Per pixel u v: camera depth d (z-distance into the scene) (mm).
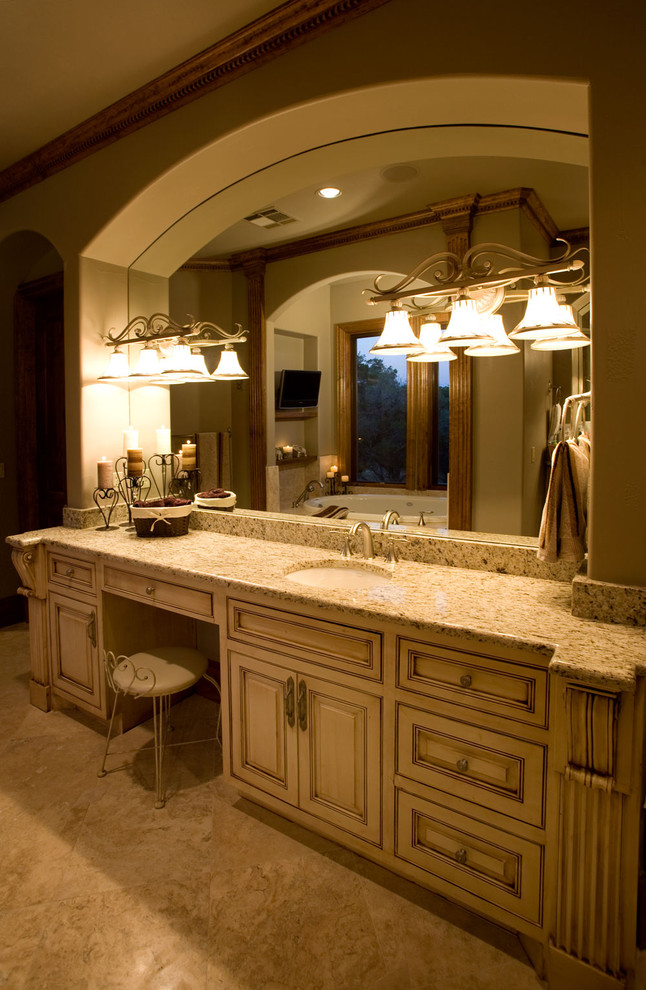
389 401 2205
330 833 1748
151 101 2314
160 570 2113
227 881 1711
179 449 2939
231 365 2711
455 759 1493
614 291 1446
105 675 2467
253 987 1384
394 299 2113
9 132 2645
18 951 1478
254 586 1824
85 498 2844
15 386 3945
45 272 3840
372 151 2123
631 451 1452
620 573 1482
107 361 2881
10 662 3320
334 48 1862
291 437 2506
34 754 2383
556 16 1509
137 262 2916
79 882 1703
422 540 2094
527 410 1879
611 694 1212
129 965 1438
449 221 2111
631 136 1411
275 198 2432
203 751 2418
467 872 1490
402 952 1483
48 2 1832
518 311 1890
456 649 1472
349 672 1662
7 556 3895
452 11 1655
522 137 1869
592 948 1308
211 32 1999
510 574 1929
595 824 1281
